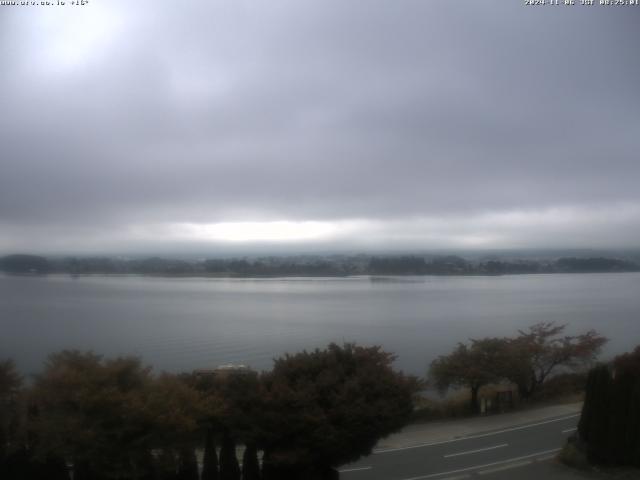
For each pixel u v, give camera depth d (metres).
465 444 21.12
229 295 130.25
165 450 12.69
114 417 11.89
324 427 13.45
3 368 14.26
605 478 16.83
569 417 25.52
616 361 23.58
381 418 14.23
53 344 56.59
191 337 64.81
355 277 189.75
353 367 15.61
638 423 17.36
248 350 56.00
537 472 17.50
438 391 28.88
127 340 61.97
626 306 107.00
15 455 12.45
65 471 12.66
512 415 26.05
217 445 16.39
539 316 90.50
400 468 18.11
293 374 15.09
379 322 82.69
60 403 12.09
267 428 13.52
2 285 125.31
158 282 166.00
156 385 13.12
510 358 28.02
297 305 107.12
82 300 104.50
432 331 73.50
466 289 153.12
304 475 14.16
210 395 13.73
